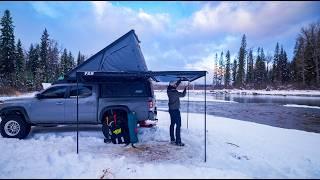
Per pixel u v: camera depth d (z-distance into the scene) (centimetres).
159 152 778
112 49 977
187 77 902
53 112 949
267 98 4925
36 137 954
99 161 655
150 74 759
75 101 949
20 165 614
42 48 6938
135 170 582
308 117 1953
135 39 993
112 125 882
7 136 936
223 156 764
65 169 587
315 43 7256
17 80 5594
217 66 11431
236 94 7125
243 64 10181
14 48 5512
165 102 3147
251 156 779
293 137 1088
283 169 673
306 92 6531
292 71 8481
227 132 1145
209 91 9062
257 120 1764
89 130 1054
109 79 964
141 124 1116
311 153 837
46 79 6900
